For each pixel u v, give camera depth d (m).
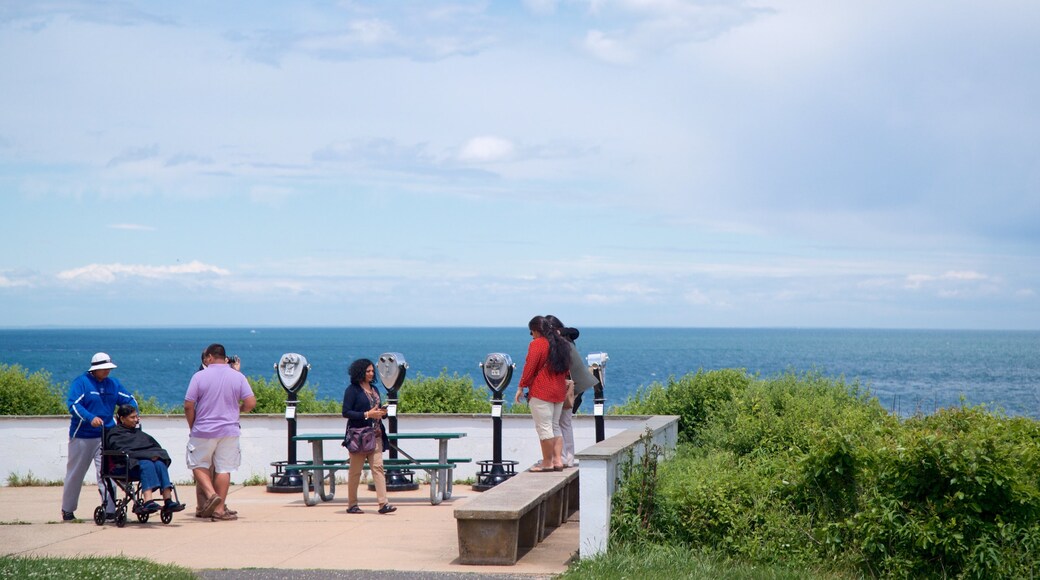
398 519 11.42
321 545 9.84
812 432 10.07
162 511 11.27
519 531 9.88
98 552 9.57
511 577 8.28
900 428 10.07
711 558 8.95
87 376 11.77
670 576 8.06
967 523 8.61
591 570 8.22
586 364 13.66
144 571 8.16
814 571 8.67
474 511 8.85
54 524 11.37
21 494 14.23
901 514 8.80
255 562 9.03
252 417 15.97
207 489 11.35
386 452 16.20
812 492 9.38
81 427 11.65
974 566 8.43
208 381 11.62
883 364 101.38
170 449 15.77
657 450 11.36
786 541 9.03
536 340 11.77
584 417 15.91
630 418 15.89
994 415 11.02
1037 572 8.34
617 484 9.68
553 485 10.20
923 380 70.06
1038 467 9.16
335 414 15.92
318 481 12.73
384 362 14.01
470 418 16.00
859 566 8.86
